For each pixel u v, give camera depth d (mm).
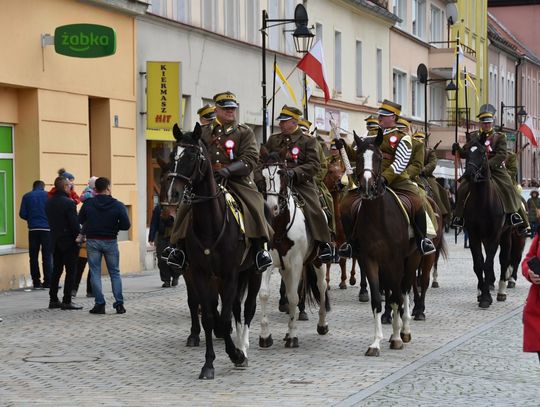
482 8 72500
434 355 13328
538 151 91625
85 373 12250
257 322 16625
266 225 12469
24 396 10938
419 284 19016
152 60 27016
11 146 22516
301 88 37781
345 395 10828
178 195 11094
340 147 14172
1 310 17984
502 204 19000
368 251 13375
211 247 11586
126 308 18422
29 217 21156
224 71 31297
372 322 16578
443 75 58688
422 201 14469
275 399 10648
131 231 26094
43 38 22484
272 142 14555
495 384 11430
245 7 33312
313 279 15047
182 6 28938
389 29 49906
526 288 22422
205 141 12617
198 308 14398
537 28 95062
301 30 25875
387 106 14180
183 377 11945
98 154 25328
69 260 18141
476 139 19172
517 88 83625
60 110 23172
